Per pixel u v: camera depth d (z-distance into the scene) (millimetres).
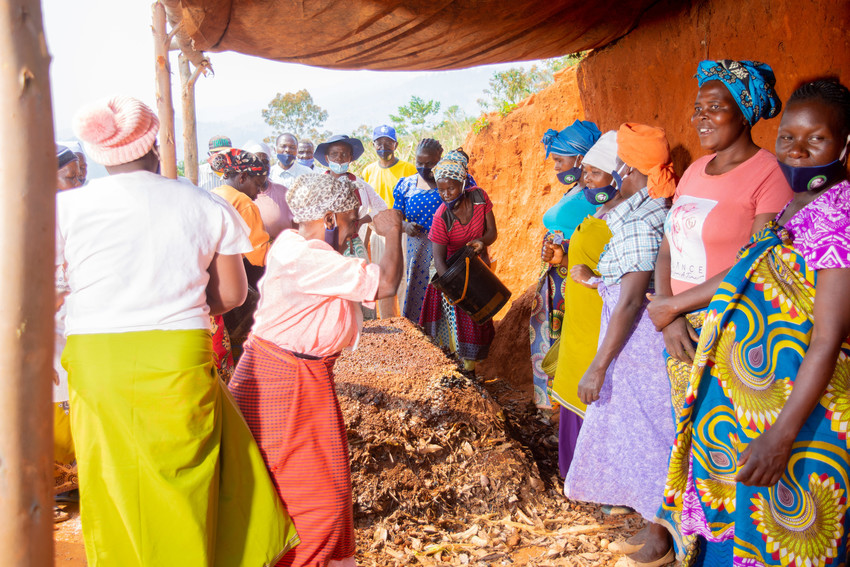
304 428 2574
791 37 3395
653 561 3154
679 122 4652
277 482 2572
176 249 2213
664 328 2830
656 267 3004
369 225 6820
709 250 2732
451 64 5520
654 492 3119
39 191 1401
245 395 2584
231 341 4930
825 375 2016
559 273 4656
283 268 2529
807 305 2115
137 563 2205
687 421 2439
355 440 3844
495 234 5828
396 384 4402
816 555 2141
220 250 2379
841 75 3068
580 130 4395
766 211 2564
